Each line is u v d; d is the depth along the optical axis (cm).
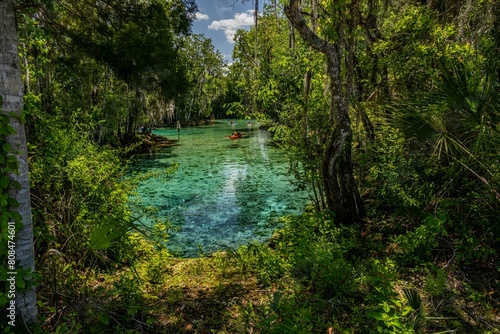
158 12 480
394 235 464
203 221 797
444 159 483
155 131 3812
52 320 300
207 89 5150
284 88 605
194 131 3759
